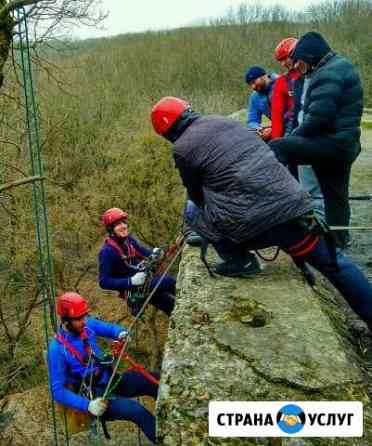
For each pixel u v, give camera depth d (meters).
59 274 11.78
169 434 2.67
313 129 4.05
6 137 8.82
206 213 3.62
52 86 13.04
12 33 6.18
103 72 19.52
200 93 21.83
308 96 4.15
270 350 3.14
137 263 5.74
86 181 11.77
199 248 4.67
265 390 2.86
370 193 6.61
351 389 2.86
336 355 3.11
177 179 11.03
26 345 10.09
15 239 9.38
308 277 3.73
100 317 12.48
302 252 3.48
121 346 4.29
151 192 10.95
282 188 3.39
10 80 8.46
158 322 12.08
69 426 4.28
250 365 3.04
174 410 2.78
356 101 4.10
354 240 5.20
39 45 8.25
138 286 5.50
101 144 12.94
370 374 3.25
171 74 22.62
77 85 14.66
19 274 10.00
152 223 11.14
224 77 23.36
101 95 16.11
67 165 12.34
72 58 15.77
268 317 3.48
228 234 3.54
